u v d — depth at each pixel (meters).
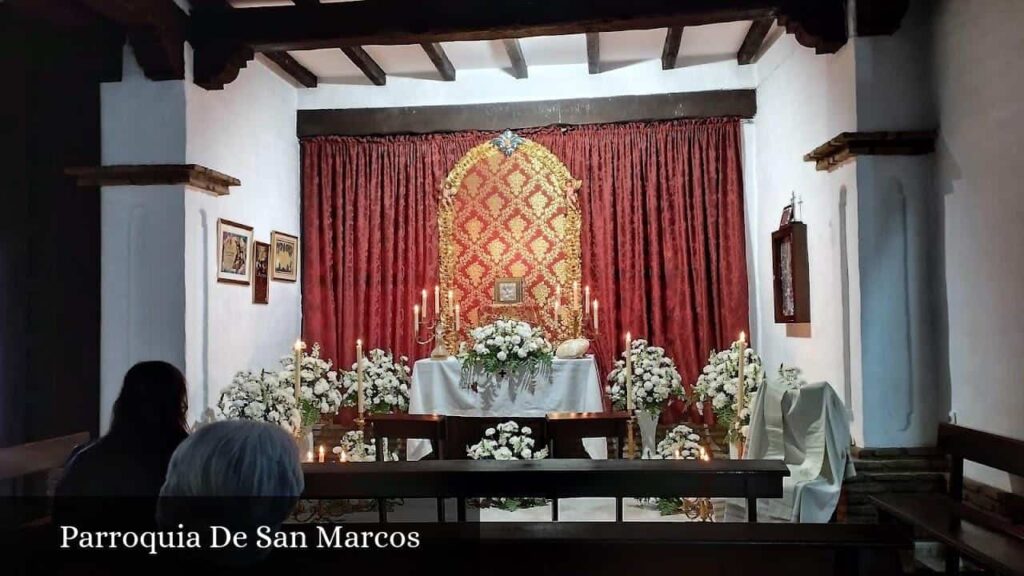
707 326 6.42
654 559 2.05
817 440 3.93
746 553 2.04
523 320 6.66
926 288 4.24
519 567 2.08
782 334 5.79
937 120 4.19
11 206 5.04
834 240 4.64
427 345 6.68
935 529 3.09
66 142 5.06
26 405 5.02
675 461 2.97
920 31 4.28
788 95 5.59
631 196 6.59
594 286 6.64
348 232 6.73
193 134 4.84
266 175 6.08
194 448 1.69
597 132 6.65
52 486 3.63
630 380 5.19
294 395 5.04
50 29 4.90
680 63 6.57
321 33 4.87
